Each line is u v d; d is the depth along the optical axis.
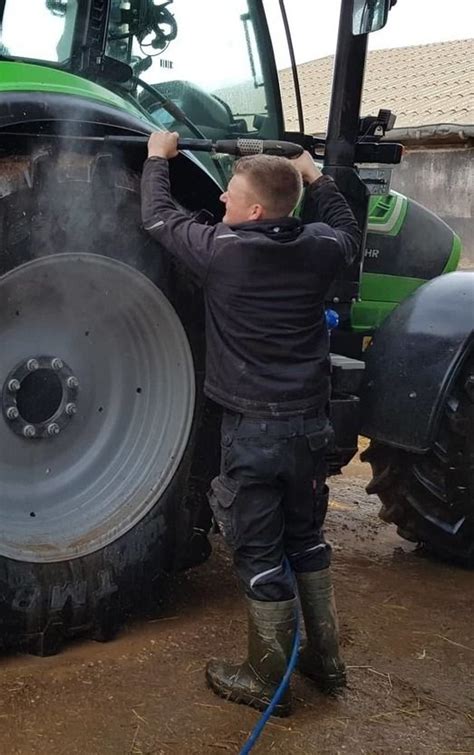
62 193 2.79
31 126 2.75
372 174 3.76
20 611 2.84
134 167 2.96
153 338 3.14
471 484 3.73
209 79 3.77
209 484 3.23
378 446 3.93
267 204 2.65
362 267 3.93
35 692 2.71
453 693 2.90
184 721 2.62
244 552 2.69
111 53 3.44
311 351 2.71
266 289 2.62
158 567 3.15
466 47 19.97
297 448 2.66
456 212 13.92
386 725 2.70
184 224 2.67
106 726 2.57
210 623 3.23
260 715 2.68
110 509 3.08
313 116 12.05
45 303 2.95
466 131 13.12
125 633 3.13
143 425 3.20
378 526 4.54
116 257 2.94
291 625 2.69
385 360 3.66
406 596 3.64
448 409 3.59
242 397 2.64
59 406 3.05
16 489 3.01
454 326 3.59
